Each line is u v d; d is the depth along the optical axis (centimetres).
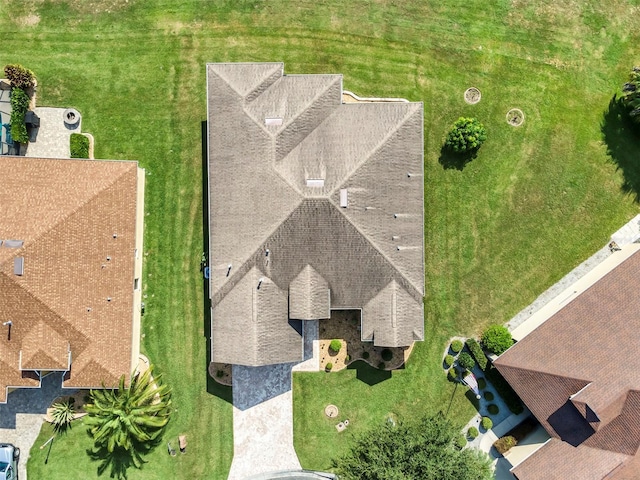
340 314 3838
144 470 3831
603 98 3859
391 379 3834
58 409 3703
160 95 3856
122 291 3547
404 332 3509
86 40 3869
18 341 3441
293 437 3850
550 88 3872
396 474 3130
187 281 3838
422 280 3534
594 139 3856
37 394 3825
